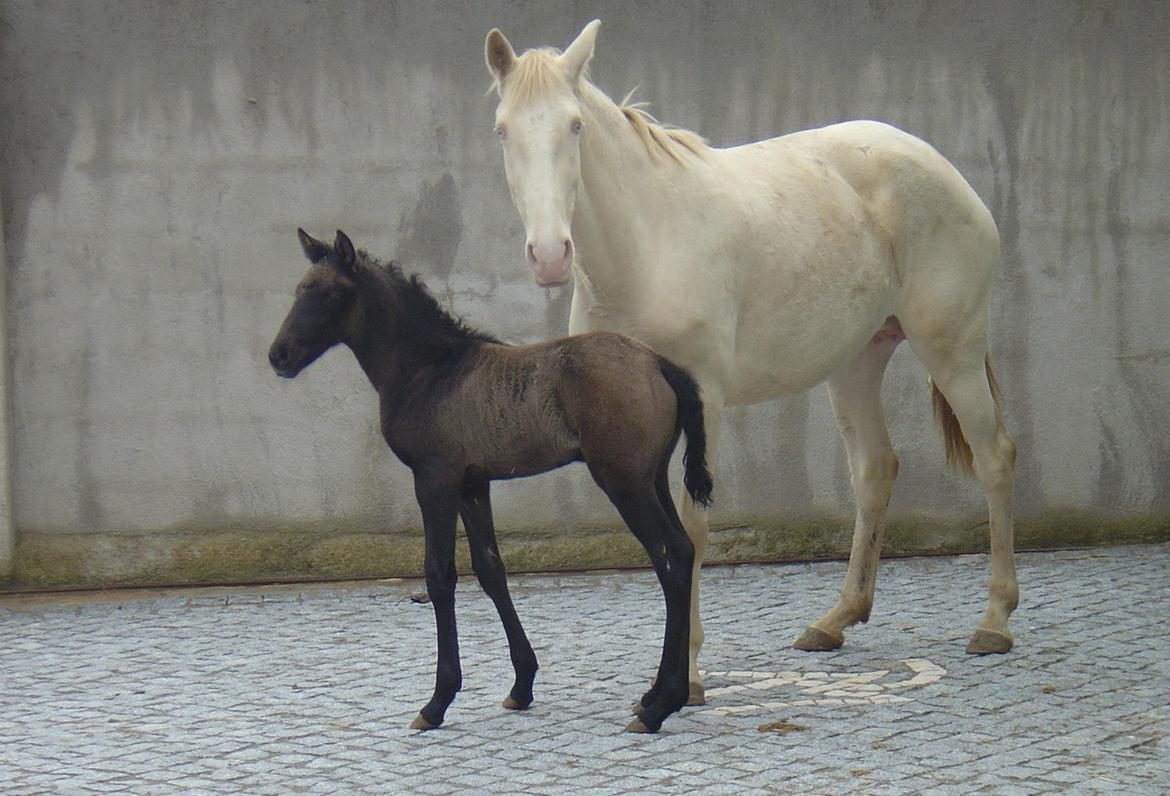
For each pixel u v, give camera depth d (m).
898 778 5.47
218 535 9.83
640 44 10.01
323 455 9.88
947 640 7.87
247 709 6.70
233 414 9.80
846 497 10.30
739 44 10.10
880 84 10.24
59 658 7.86
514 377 6.06
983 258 7.70
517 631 6.54
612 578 9.77
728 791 5.35
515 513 10.02
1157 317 10.53
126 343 9.70
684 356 6.57
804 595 9.21
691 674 6.59
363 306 6.25
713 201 6.71
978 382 7.73
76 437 9.69
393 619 8.75
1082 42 10.38
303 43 9.72
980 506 10.39
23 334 9.60
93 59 9.57
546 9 9.91
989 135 10.33
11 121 9.53
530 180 5.99
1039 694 6.68
